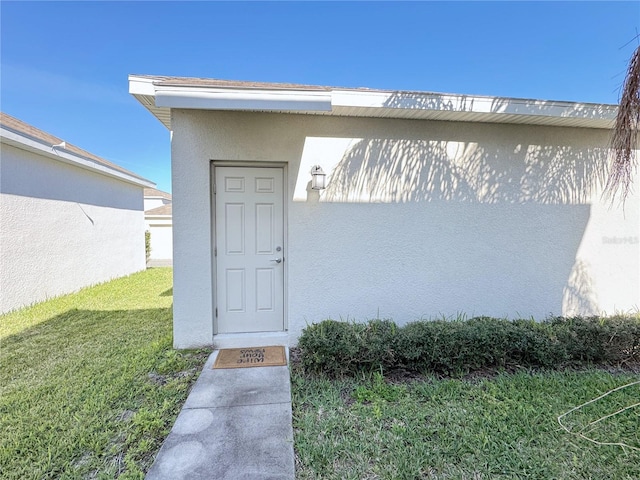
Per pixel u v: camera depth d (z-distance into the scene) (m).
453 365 3.29
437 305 4.37
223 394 2.89
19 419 2.50
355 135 4.11
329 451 2.13
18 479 1.92
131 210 10.80
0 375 3.29
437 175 4.30
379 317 4.25
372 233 4.20
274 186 4.12
